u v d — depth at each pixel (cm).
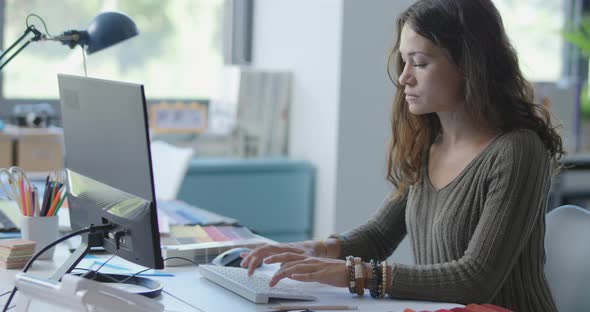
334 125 335
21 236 185
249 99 361
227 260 177
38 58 347
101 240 156
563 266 180
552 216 188
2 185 197
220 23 383
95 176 155
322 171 346
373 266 154
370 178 343
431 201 172
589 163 388
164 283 161
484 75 160
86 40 205
